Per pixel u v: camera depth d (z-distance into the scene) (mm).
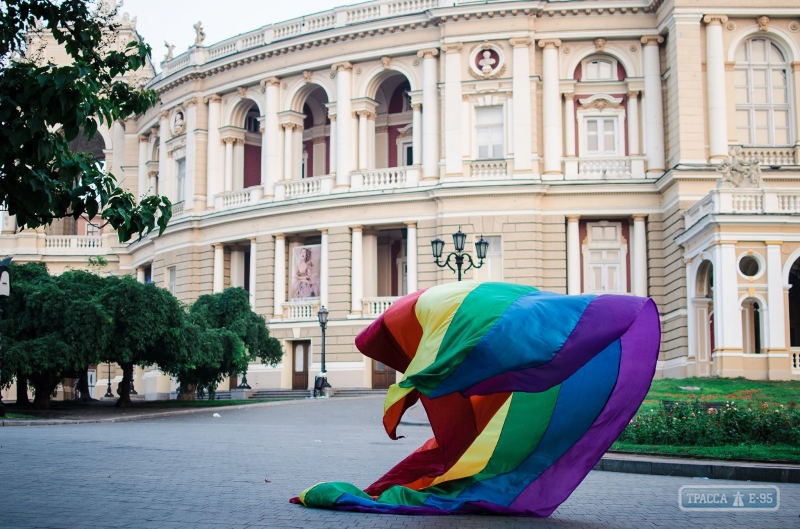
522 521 10836
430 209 46406
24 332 33750
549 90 45906
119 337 33531
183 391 42125
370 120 49312
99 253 64250
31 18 13906
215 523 10492
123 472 15180
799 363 35094
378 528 10188
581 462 11508
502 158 45438
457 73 46188
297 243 50438
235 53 52375
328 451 19453
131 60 14281
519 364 10141
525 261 44562
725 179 36875
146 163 61625
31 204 12234
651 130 45312
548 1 45562
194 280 53438
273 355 44125
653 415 19875
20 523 10383
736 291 35438
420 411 31844
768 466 15219
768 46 43969
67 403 43344
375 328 12055
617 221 45844
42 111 11531
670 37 44375
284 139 51438
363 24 48219
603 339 10352
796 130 43281
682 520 11352
